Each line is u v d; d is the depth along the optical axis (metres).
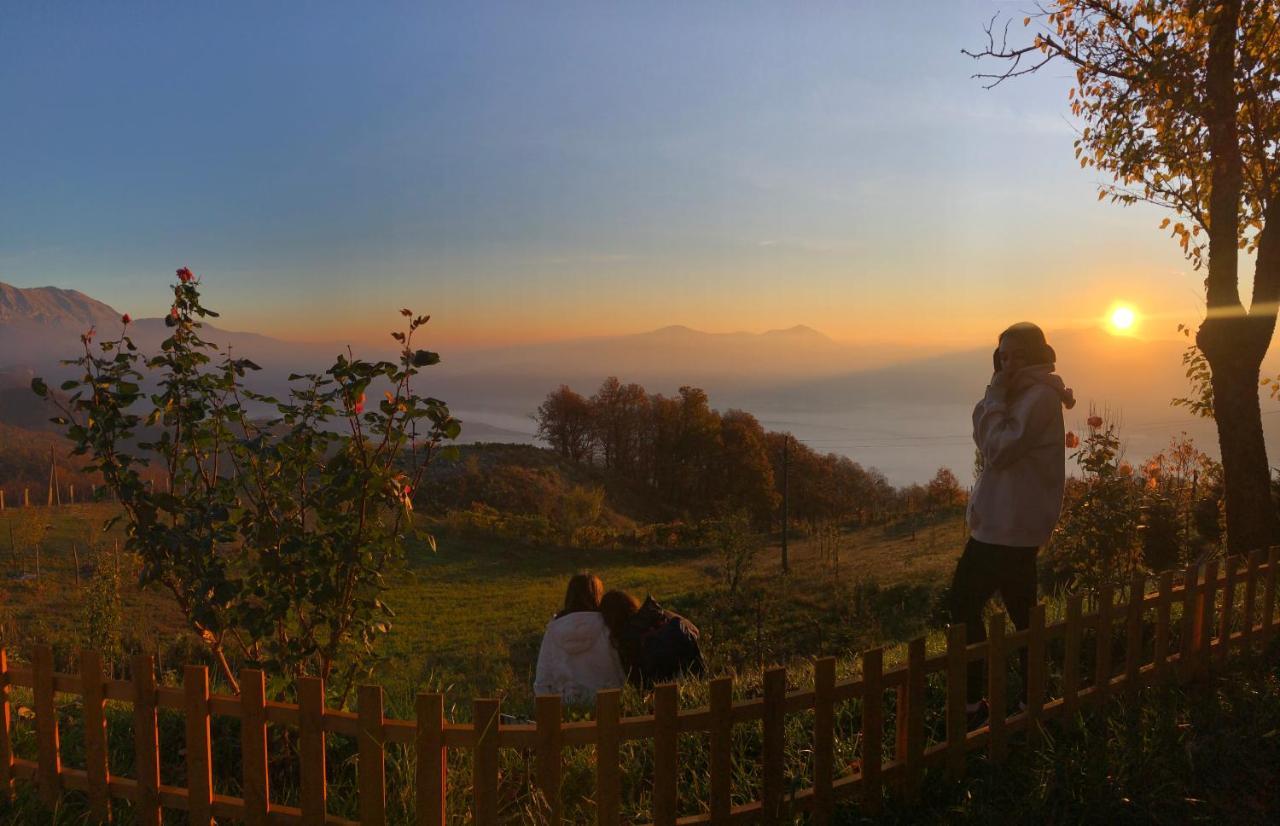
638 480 93.69
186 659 9.47
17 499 48.09
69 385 3.87
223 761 3.81
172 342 4.03
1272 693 4.34
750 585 25.08
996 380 4.27
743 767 3.73
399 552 4.09
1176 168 7.65
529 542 40.84
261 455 3.83
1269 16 6.62
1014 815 3.29
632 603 6.04
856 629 17.11
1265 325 6.50
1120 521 7.66
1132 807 3.38
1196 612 4.62
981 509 4.29
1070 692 3.93
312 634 4.13
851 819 3.25
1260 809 3.40
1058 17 7.35
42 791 3.26
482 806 2.69
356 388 3.95
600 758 2.76
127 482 3.86
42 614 17.77
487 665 16.00
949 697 3.50
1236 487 6.59
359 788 2.77
